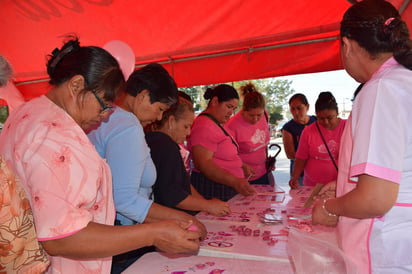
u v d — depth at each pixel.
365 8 1.02
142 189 1.57
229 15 2.80
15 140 0.92
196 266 1.23
